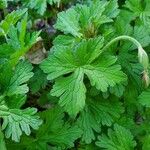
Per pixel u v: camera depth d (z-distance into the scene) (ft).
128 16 1.29
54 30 1.42
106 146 1.12
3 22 1.16
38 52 1.20
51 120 1.13
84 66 1.08
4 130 1.06
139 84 1.18
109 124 1.14
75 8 1.22
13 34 1.11
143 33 1.19
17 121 0.98
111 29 1.15
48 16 1.43
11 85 1.04
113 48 1.18
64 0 1.42
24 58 1.15
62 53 1.07
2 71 1.06
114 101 1.17
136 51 1.20
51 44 1.37
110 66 1.06
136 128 1.19
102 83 1.04
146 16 1.28
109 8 1.24
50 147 1.11
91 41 1.06
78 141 1.19
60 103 1.05
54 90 1.06
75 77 1.06
